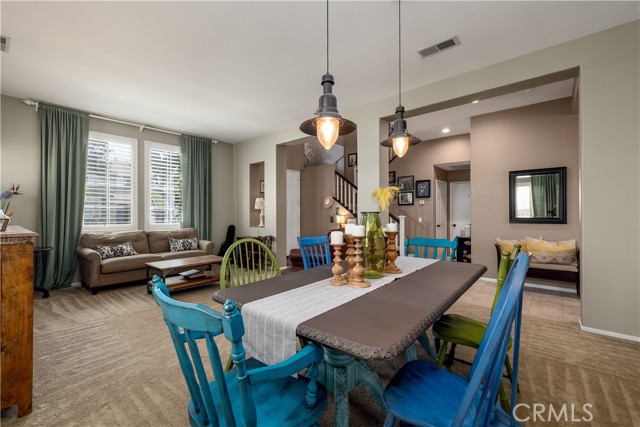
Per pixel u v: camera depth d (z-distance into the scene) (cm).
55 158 420
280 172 583
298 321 111
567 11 235
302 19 243
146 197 527
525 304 344
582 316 269
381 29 257
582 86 268
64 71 328
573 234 407
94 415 157
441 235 710
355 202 723
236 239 641
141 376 194
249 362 130
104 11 231
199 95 396
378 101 409
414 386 113
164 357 220
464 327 168
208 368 201
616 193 254
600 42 261
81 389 180
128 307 340
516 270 89
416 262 229
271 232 579
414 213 678
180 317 81
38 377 193
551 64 283
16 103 397
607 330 256
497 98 417
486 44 280
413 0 222
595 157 262
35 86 366
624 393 174
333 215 743
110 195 485
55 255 422
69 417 155
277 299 138
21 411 155
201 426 94
